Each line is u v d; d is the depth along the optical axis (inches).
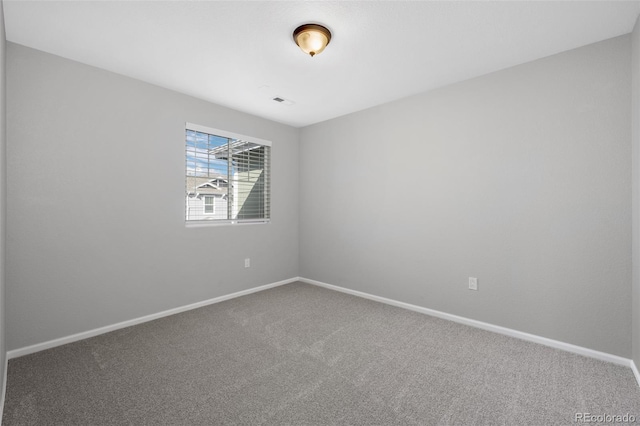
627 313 81.9
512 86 100.6
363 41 86.0
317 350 91.3
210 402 67.0
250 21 77.4
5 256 82.7
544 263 95.0
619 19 75.5
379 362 84.3
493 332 104.5
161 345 94.3
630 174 81.4
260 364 83.0
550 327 94.0
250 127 150.2
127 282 109.4
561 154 91.7
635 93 77.4
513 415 62.9
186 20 77.1
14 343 86.9
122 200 108.0
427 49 90.2
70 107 96.7
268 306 131.5
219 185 141.1
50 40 86.0
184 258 125.5
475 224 109.2
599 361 84.7
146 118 113.7
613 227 83.9
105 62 98.9
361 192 145.0
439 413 63.6
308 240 171.2
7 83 85.7
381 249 137.6
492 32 81.5
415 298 126.0
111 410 64.2
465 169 111.3
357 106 139.4
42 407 65.0
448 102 115.6
